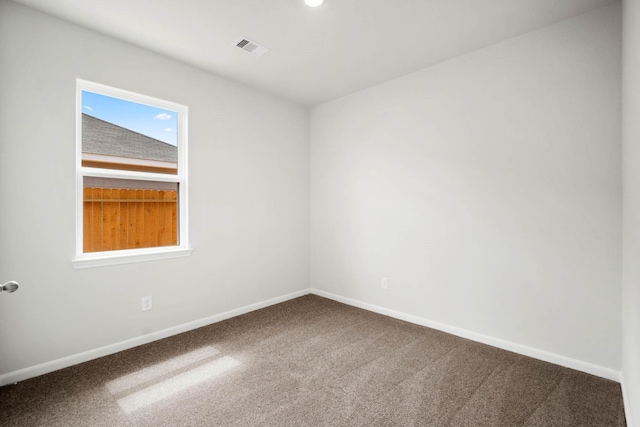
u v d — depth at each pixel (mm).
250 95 3426
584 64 2166
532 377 2117
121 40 2490
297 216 3973
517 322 2475
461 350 2514
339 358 2383
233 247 3285
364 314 3359
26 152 2086
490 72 2586
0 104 1985
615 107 2061
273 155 3674
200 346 2584
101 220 2486
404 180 3166
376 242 3420
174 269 2826
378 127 3377
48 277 2172
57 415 1712
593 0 2021
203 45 2578
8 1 2012
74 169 2277
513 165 2480
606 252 2105
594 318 2150
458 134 2779
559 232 2281
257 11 2131
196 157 2973
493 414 1744
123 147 2604
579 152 2195
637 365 1405
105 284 2426
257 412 1749
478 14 2170
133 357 2389
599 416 1724
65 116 2236
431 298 2986
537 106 2361
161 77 2723
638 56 1347
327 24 2291
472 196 2703
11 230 2035
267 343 2643
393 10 2123
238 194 3324
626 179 1807
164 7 2084
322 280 4020
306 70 3035
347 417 1713
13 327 2041
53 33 2178
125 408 1774
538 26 2316
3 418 1685
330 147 3869
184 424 1646
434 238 2953
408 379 2092
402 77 3162
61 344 2225
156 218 2793
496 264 2576
